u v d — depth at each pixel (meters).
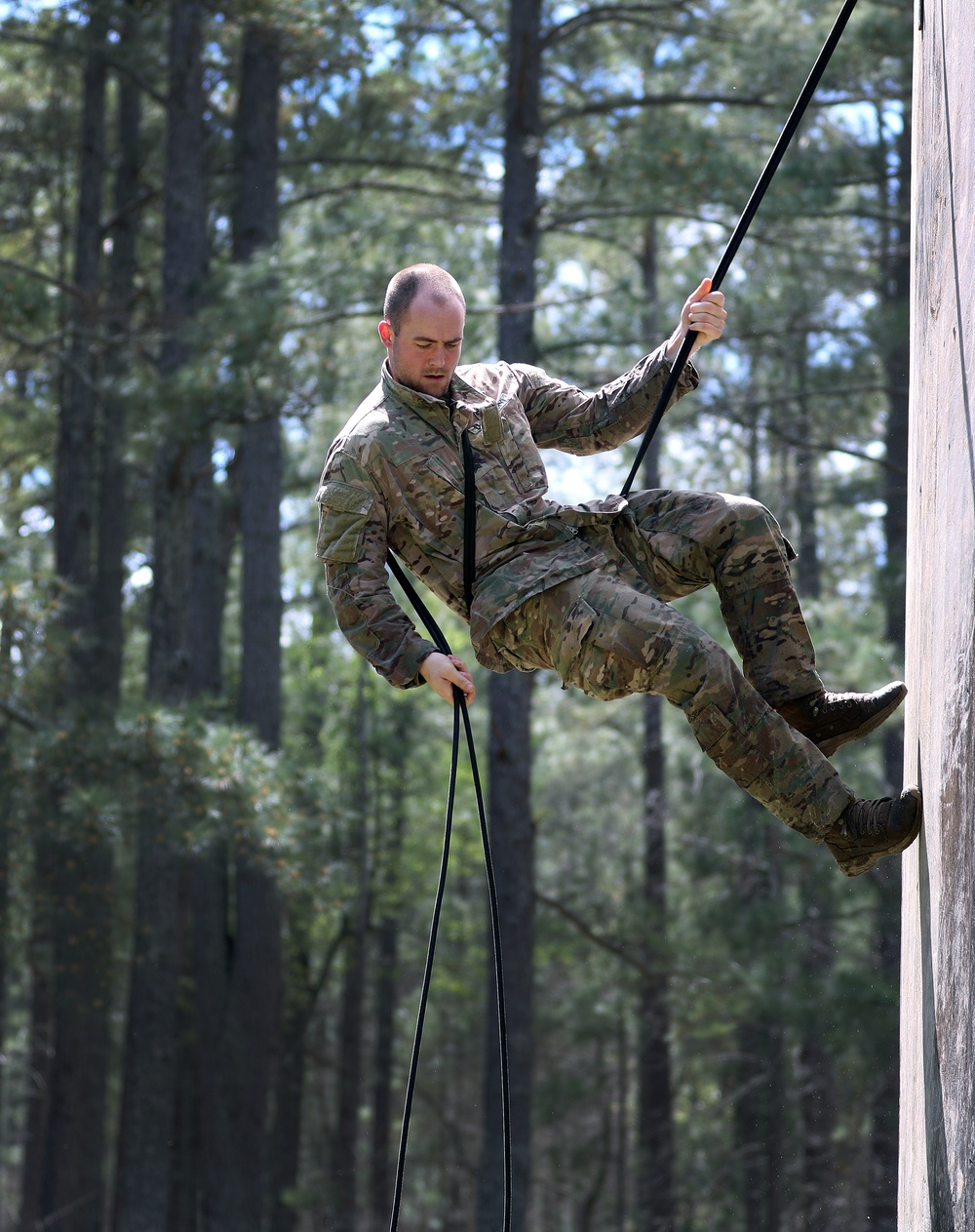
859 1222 18.72
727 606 3.59
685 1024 19.94
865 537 27.64
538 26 16.56
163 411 14.24
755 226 15.41
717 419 18.94
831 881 18.41
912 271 3.78
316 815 13.84
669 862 28.52
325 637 28.95
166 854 17.88
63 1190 20.52
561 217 16.22
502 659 3.61
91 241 20.12
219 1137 17.52
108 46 19.48
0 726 15.11
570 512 3.56
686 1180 21.98
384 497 3.65
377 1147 31.28
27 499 24.62
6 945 19.25
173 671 17.42
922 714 3.26
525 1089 16.03
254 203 18.45
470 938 31.12
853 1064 18.00
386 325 3.64
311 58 17.80
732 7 16.19
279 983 18.03
